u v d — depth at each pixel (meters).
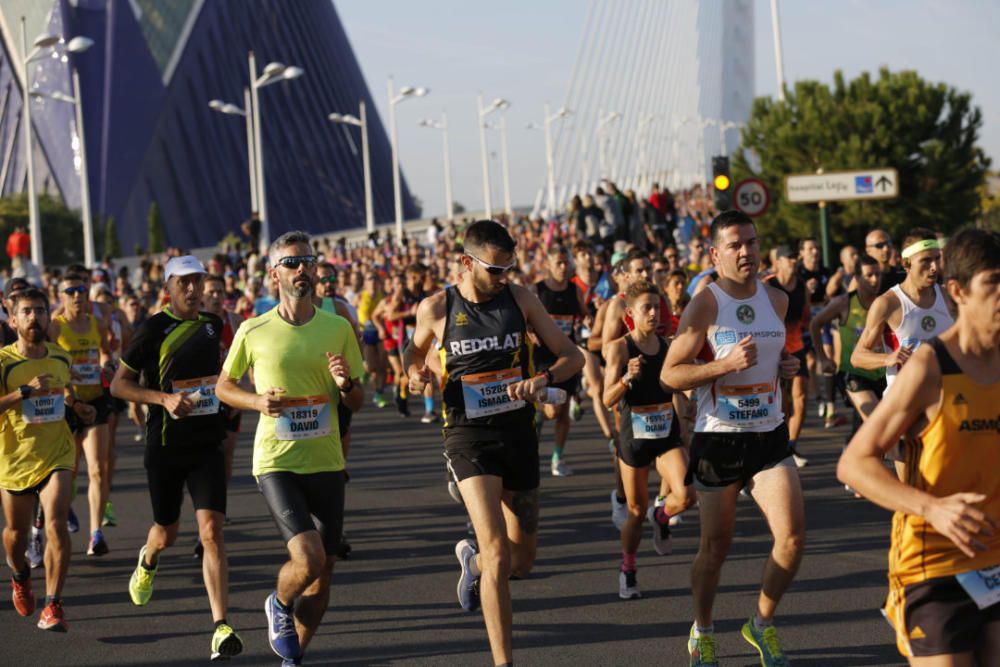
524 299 9.31
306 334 9.26
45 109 146.88
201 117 155.38
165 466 10.52
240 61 162.88
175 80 153.88
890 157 52.84
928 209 52.78
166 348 10.72
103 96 149.75
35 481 11.14
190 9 157.88
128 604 12.02
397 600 11.71
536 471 9.23
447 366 9.15
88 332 14.71
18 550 11.34
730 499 8.89
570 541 14.23
